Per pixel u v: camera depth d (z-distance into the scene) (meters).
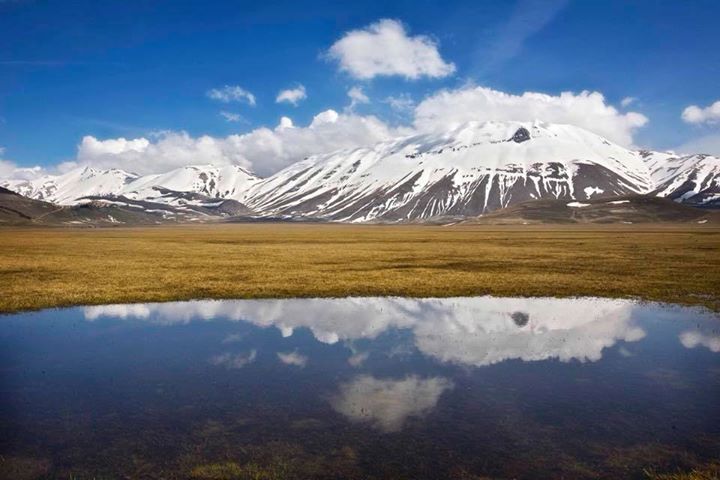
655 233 171.88
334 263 65.56
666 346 24.98
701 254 76.75
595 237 141.75
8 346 24.88
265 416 15.95
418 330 28.67
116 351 23.83
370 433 14.68
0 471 12.48
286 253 83.31
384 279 49.50
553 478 12.18
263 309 35.16
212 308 35.50
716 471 12.46
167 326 29.59
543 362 22.19
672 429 15.00
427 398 17.61
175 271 55.78
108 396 17.78
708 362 22.19
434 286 45.25
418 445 13.91
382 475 12.26
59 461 12.99
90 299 37.91
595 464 12.87
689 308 35.56
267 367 21.30
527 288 44.16
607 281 47.94
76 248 96.38
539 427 15.12
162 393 18.09
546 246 99.94
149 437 14.41
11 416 15.94
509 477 12.22
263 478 12.12
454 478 12.14
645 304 37.22
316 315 33.09
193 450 13.59
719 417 15.91
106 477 12.20
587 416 15.99
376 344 25.39
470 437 14.41
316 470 12.50
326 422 15.47
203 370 20.81
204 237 159.00
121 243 117.00
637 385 19.02
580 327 29.50
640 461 13.03
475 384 19.16
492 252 84.56
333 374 20.34
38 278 49.03
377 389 18.56
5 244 110.81
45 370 20.84
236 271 55.97
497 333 27.94
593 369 21.08
